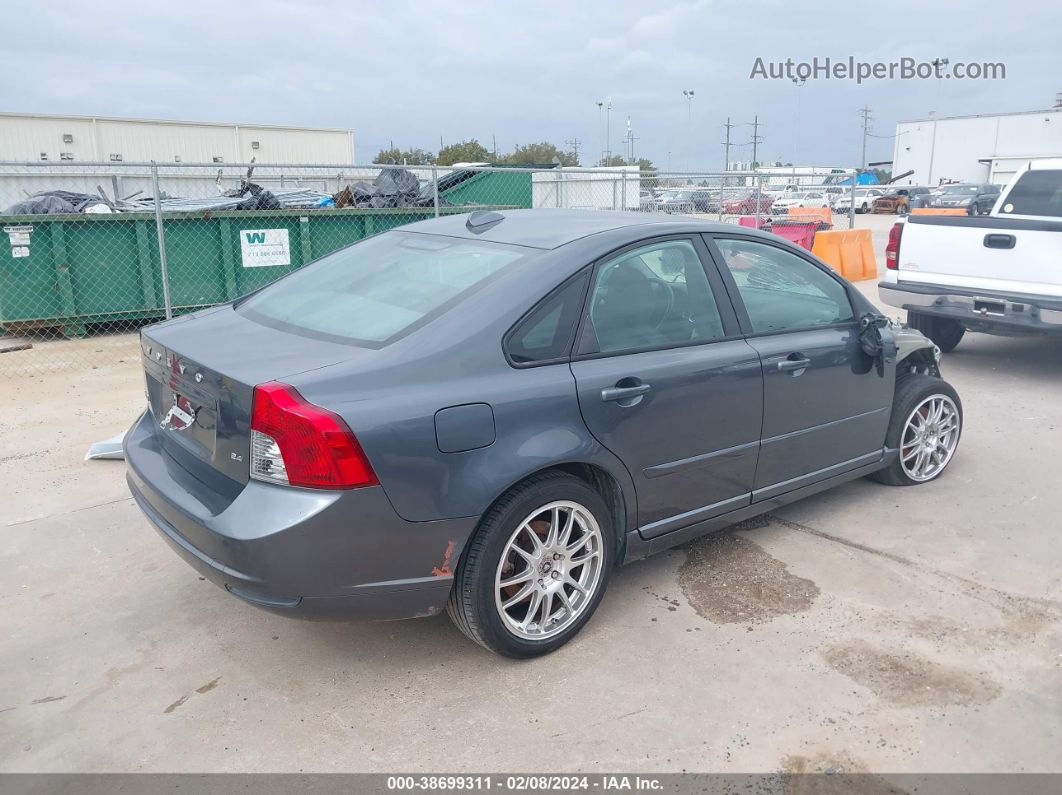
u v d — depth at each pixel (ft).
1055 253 22.52
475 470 9.58
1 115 72.79
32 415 21.24
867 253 46.65
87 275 30.78
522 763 8.95
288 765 8.93
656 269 11.76
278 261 33.88
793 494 13.84
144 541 14.12
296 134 86.28
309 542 8.82
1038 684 10.27
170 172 59.36
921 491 16.30
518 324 10.22
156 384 11.27
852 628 11.49
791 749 9.16
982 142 168.14
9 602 12.18
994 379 24.91
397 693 10.14
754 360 12.42
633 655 10.87
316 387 8.95
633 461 11.16
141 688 10.26
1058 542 14.10
